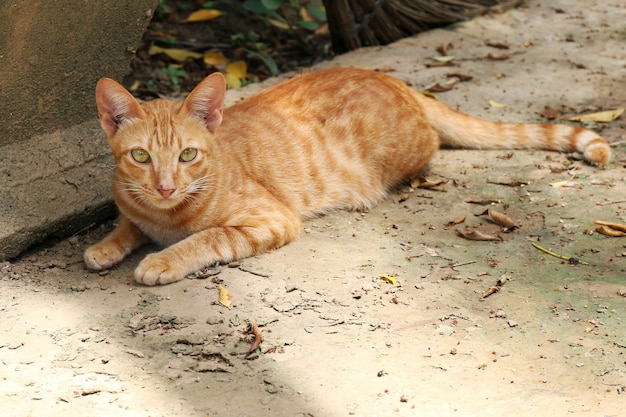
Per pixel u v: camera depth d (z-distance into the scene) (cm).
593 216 654
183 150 576
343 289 563
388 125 700
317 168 673
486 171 732
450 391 463
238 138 641
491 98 869
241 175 623
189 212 599
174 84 952
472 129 761
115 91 572
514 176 721
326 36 1121
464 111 840
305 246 623
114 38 671
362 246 623
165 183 566
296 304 546
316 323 527
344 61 980
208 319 532
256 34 1084
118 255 605
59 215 633
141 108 574
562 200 680
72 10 619
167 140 570
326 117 688
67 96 662
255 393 464
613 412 444
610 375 474
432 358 493
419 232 645
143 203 598
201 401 459
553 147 761
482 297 554
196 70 993
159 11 1077
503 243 626
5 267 601
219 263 596
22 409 455
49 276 594
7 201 615
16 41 593
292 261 599
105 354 502
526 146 766
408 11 1047
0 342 514
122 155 579
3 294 567
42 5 594
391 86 723
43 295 567
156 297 560
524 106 850
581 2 1138
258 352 500
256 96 709
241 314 538
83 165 668
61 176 650
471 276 580
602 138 746
